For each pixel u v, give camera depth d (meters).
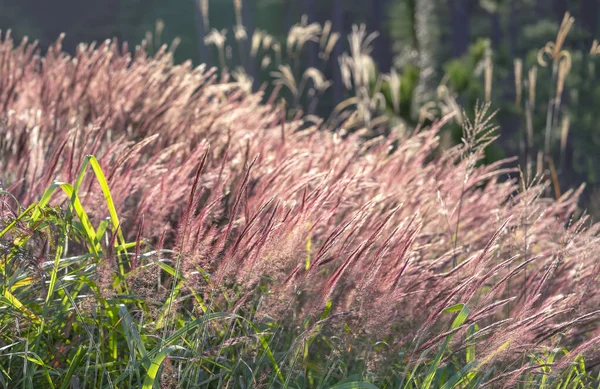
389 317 2.55
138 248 2.50
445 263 3.35
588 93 17.77
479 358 2.55
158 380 2.44
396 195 3.41
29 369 2.42
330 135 4.42
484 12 34.94
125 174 2.89
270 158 3.40
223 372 2.61
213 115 4.19
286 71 7.05
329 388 2.45
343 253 2.71
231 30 29.19
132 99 4.21
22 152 3.23
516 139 14.02
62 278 2.45
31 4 35.00
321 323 2.52
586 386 3.03
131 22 34.09
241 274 2.46
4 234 2.44
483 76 10.61
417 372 2.88
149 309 2.55
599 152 16.30
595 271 3.14
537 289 2.88
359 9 35.81
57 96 4.04
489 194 4.16
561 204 4.18
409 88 8.45
